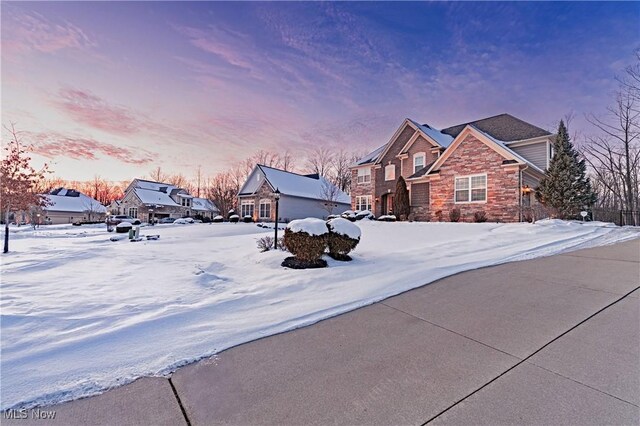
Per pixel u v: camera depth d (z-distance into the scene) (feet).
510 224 42.52
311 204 111.34
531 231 37.17
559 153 50.55
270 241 34.06
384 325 12.44
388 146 80.48
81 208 169.48
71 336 11.76
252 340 11.45
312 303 15.71
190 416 7.23
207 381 8.77
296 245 25.36
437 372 8.80
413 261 25.04
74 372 9.27
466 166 54.49
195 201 181.06
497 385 8.03
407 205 67.15
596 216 58.13
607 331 10.87
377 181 83.10
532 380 8.18
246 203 112.27
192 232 68.44
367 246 34.37
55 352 10.50
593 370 8.54
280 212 101.50
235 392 8.18
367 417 7.00
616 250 25.40
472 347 10.23
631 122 74.13
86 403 7.79
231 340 11.47
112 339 11.52
